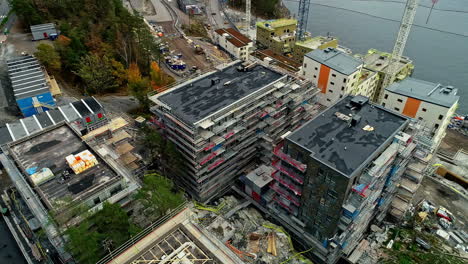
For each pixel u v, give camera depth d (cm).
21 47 14675
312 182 7706
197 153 9125
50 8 16088
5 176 9988
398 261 8881
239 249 8575
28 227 8669
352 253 8856
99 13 16038
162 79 14462
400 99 11469
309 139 7931
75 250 6375
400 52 14662
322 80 13688
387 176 8631
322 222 8100
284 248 8769
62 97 12612
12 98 12362
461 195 11350
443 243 9662
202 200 10275
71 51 13612
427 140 9269
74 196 7000
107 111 11994
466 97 18000
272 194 9894
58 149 8200
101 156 7881
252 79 10794
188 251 4419
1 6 18088
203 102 9612
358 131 8162
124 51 14512
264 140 11219
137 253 4403
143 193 7575
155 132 9788
